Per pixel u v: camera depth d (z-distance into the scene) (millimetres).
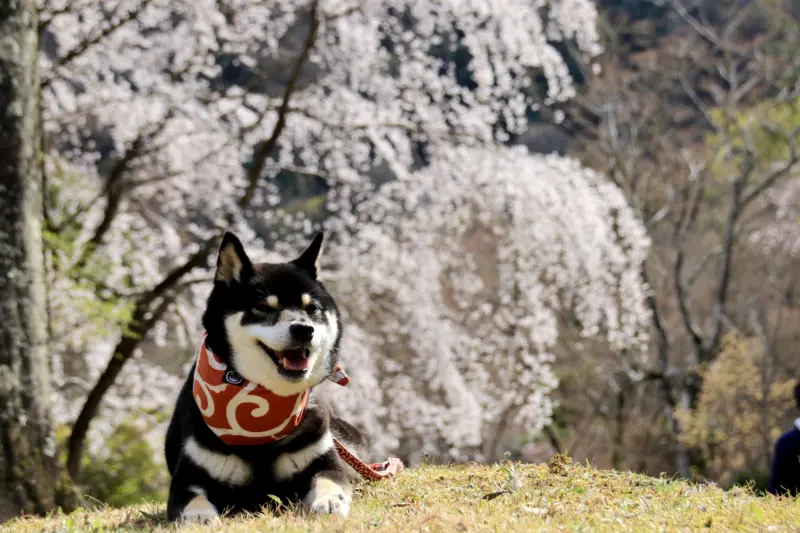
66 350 13117
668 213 25906
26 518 5586
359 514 3709
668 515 3715
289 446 4156
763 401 20000
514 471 4652
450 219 12789
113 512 4844
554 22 11523
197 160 11883
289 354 3965
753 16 28344
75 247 11859
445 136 11625
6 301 7211
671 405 22172
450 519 3459
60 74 11367
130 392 13727
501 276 13211
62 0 10789
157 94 11312
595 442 23797
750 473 18484
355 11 11094
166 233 12719
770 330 24109
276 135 10953
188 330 12492
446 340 12281
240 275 4133
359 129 11648
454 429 12375
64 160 12539
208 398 4031
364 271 12039
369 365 12250
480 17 10945
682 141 27359
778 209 26391
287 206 15406
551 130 26438
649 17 29172
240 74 14070
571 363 21625
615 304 14305
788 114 25875
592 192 13023
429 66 12188
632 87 26656
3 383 7121
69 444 11000
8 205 7285
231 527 3482
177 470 4164
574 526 3398
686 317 22906
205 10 10750
